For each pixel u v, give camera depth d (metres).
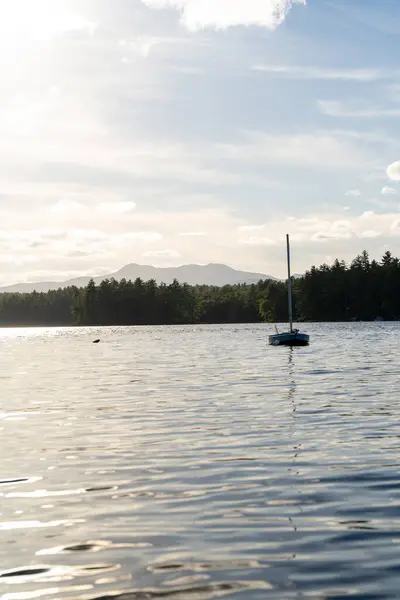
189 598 9.21
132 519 12.79
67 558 10.76
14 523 12.64
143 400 31.30
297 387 35.94
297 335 85.06
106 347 96.50
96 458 18.38
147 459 18.08
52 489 15.12
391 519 12.47
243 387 36.44
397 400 29.80
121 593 9.40
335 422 23.78
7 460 18.27
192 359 63.56
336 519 12.54
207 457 18.19
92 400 31.77
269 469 16.62
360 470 16.36
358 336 113.88
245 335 140.12
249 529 12.05
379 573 9.92
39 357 73.06
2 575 10.09
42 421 25.36
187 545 11.28
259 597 9.20
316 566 10.24
